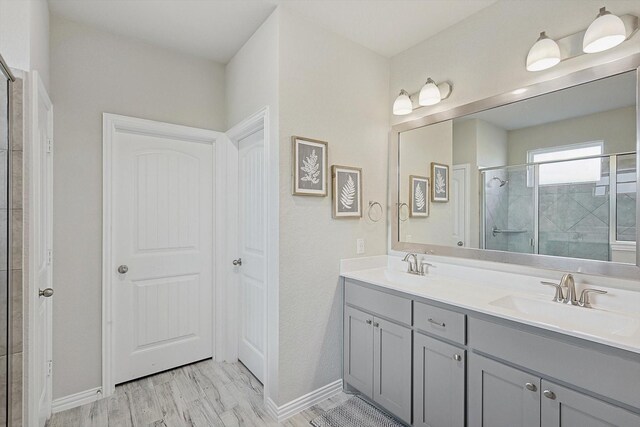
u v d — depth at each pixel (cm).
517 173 183
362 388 214
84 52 217
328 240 224
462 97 211
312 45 216
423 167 234
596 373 116
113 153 229
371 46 245
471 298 165
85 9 202
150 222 247
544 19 172
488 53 197
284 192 203
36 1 163
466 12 204
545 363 129
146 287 246
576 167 161
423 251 232
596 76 153
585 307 150
